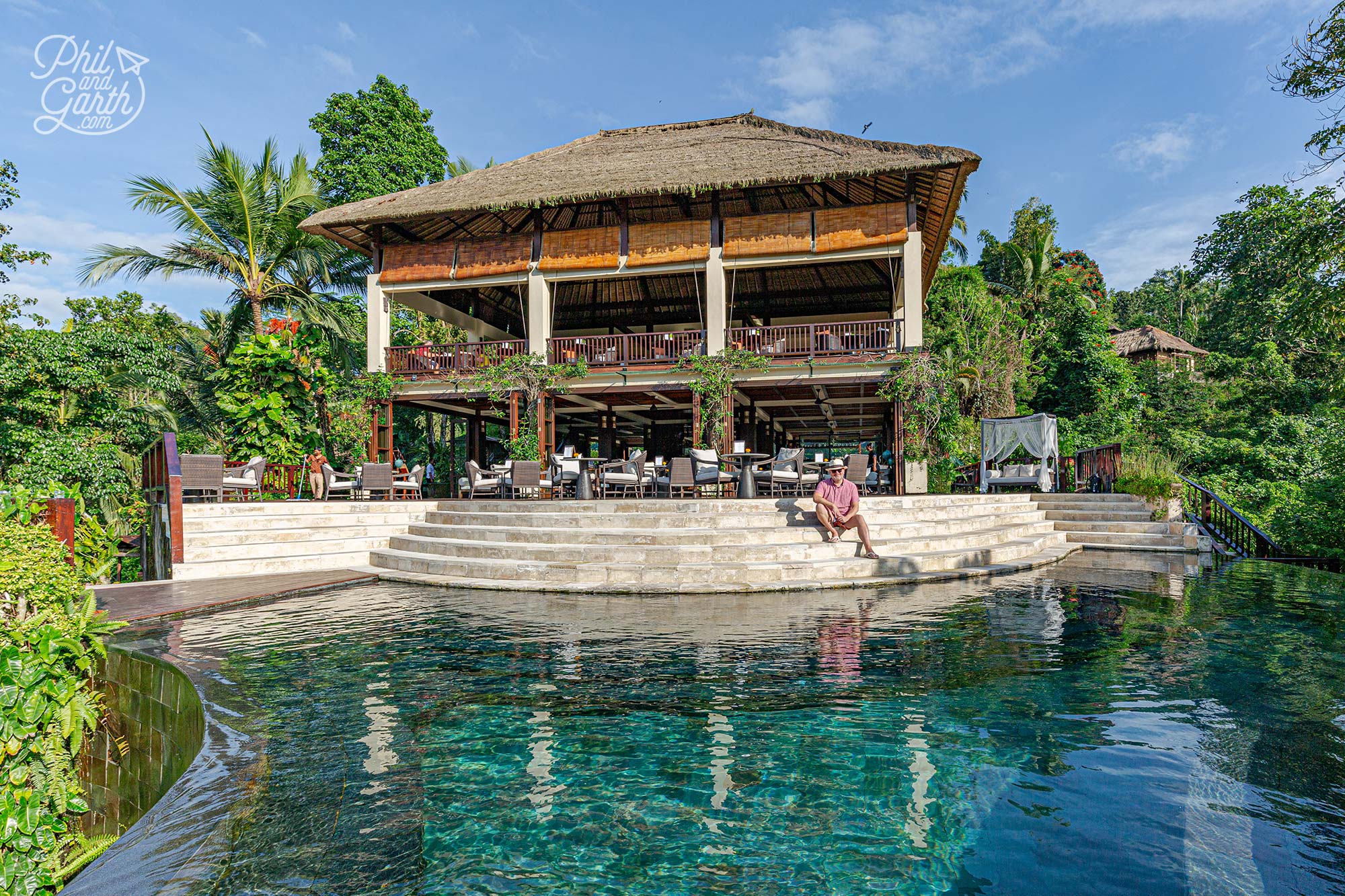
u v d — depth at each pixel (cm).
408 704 407
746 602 725
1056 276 3247
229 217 2025
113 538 848
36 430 1462
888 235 1631
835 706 398
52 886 451
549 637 570
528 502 1109
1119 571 942
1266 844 246
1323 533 1252
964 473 2114
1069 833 256
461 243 1853
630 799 290
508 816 273
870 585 817
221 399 1513
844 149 1716
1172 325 5062
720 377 1680
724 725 372
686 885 225
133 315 2708
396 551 1031
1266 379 2591
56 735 475
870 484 1858
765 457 1190
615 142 2217
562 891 221
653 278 2253
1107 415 2773
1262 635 562
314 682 448
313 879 223
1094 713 385
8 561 487
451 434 2156
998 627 595
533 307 1812
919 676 455
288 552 987
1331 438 1770
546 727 370
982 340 2884
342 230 1956
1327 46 1216
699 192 1648
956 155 1519
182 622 632
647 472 1423
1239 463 2173
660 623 619
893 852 245
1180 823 263
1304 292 1473
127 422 1695
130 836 251
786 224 1694
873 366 1647
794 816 274
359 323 2697
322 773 312
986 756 328
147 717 492
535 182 1852
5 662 464
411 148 3045
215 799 283
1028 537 1165
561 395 1859
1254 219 2889
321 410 1995
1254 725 364
